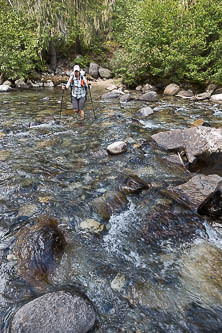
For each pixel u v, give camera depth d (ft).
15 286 6.92
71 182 13.07
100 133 20.83
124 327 5.99
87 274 7.51
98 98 36.55
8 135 20.16
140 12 41.52
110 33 68.39
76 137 19.93
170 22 38.86
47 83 50.67
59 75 57.98
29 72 52.26
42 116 25.90
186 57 37.76
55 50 60.95
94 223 9.93
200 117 25.55
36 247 7.86
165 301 6.68
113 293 6.91
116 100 34.81
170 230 9.55
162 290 7.02
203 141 16.26
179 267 7.80
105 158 16.16
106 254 8.39
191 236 9.29
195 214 10.43
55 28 52.90
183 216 10.25
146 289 7.05
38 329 5.42
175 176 14.11
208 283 7.12
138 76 45.37
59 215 10.28
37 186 12.54
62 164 15.21
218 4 37.37
